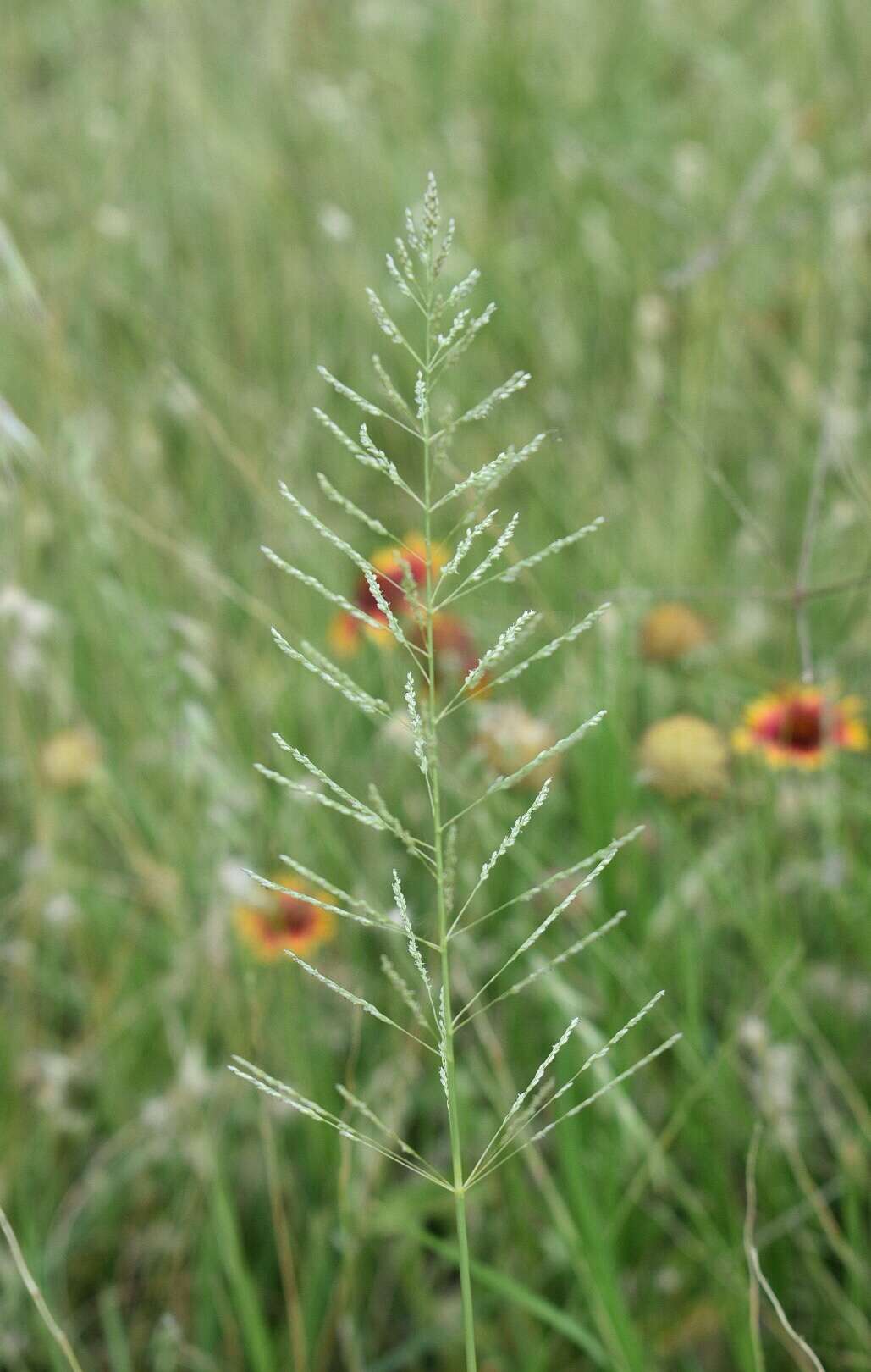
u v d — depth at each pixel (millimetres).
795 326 1296
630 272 1320
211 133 1396
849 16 1510
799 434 1199
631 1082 907
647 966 902
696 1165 910
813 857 978
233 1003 934
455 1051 938
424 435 653
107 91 1553
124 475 1115
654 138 1477
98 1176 937
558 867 937
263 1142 928
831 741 911
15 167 1391
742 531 1146
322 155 1436
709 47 1532
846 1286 888
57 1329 774
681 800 905
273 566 1098
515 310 1275
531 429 1193
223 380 1204
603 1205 881
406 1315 922
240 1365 889
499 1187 905
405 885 981
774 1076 862
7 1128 955
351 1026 955
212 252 1371
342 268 1288
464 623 1016
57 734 1021
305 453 1165
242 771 977
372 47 1573
